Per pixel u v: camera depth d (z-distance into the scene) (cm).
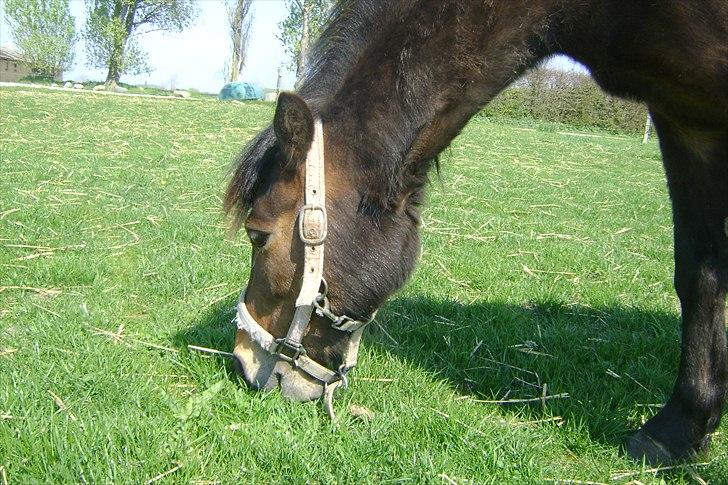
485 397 167
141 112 945
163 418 142
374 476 129
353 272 128
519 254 305
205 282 233
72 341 175
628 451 145
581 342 201
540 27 130
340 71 129
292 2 1512
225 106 1227
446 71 127
